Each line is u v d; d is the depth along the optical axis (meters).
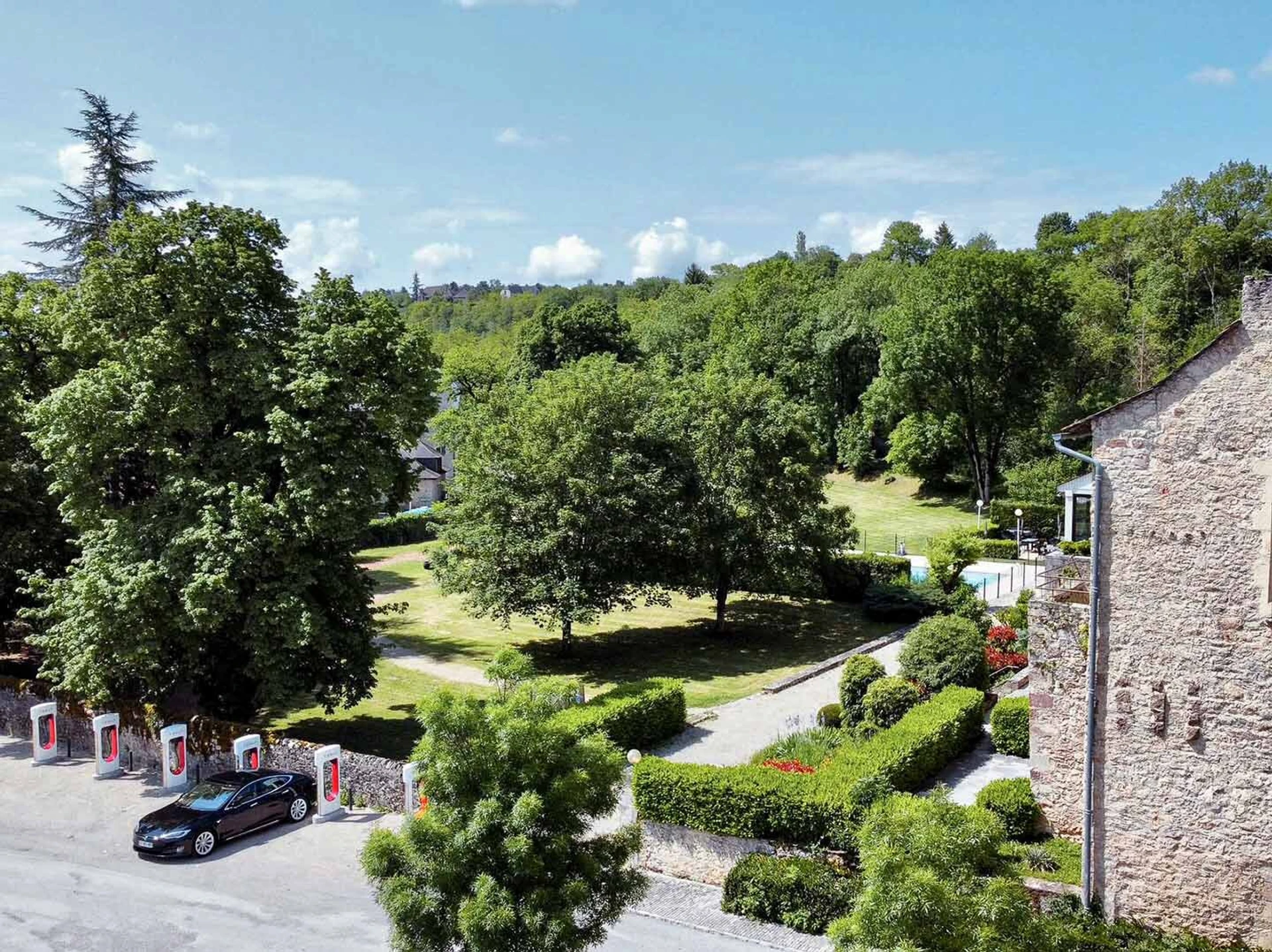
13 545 29.17
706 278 150.00
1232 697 14.23
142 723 25.59
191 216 26.41
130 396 24.73
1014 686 27.08
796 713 29.11
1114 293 68.19
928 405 66.00
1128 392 60.84
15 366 29.30
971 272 60.50
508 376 77.50
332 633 26.14
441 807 11.80
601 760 12.59
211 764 24.78
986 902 10.62
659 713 26.55
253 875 19.16
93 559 24.83
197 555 23.86
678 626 42.28
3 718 28.70
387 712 30.78
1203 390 14.25
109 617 23.77
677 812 18.98
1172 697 14.73
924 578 46.94
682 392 40.56
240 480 25.42
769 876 17.12
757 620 43.19
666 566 38.06
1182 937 14.40
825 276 114.19
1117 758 15.27
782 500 38.09
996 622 34.62
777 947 16.11
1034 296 59.66
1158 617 14.78
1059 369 61.31
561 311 85.44
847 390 81.94
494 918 10.66
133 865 19.66
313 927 16.98
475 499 34.88
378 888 12.06
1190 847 14.70
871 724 24.77
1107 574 15.19
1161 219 68.88
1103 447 15.12
